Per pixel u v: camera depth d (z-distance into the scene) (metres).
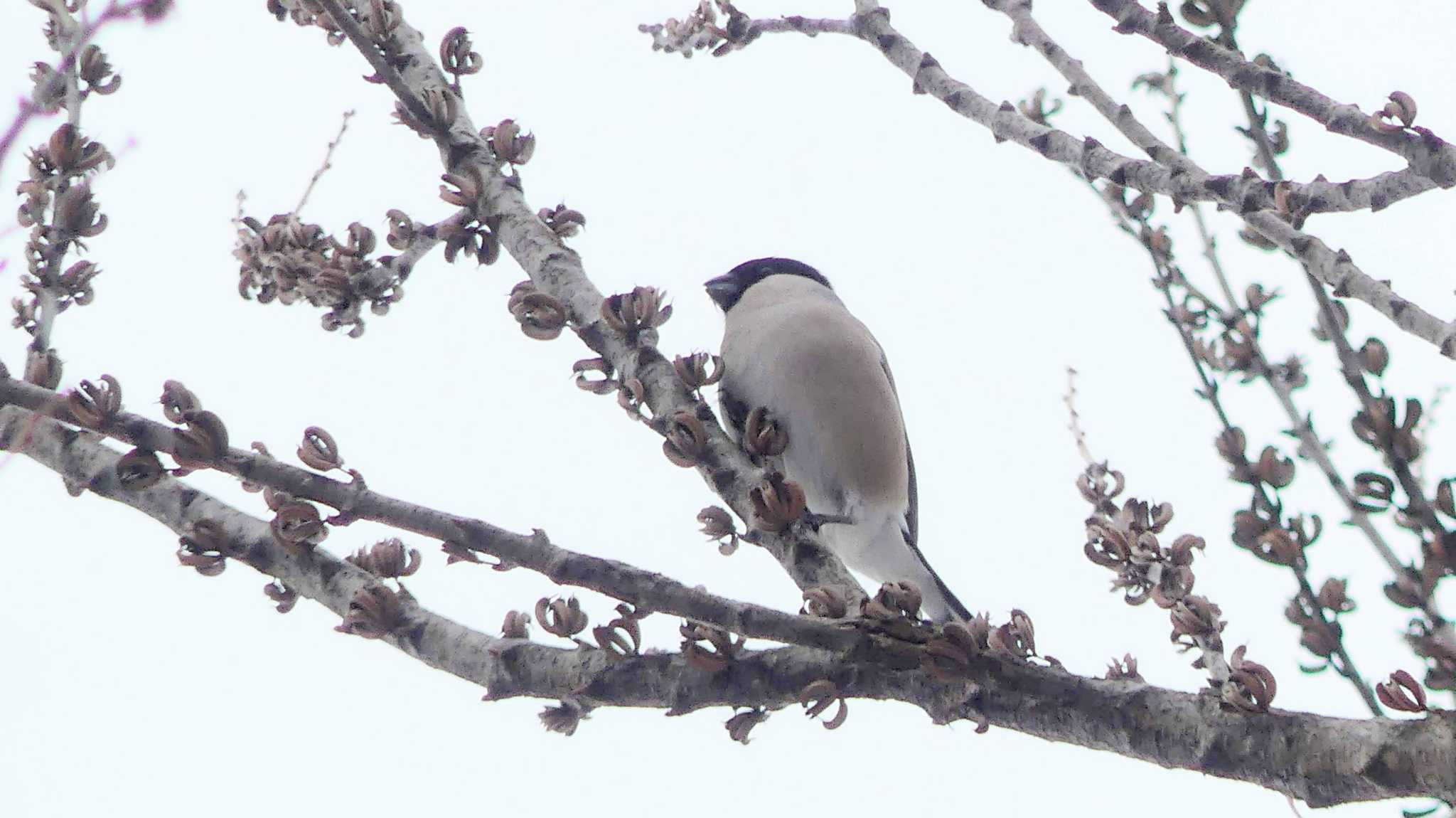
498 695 5.84
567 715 5.78
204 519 6.28
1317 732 4.61
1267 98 6.30
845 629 5.36
